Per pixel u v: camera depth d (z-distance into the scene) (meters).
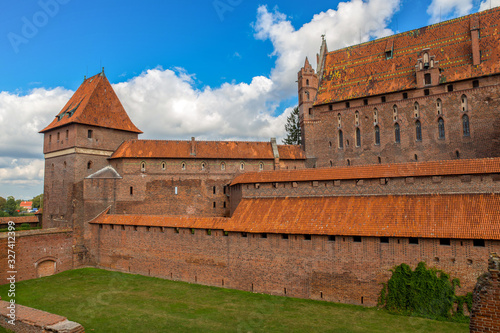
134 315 37.03
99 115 66.62
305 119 68.88
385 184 42.03
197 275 48.59
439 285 34.44
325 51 73.50
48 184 67.81
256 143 70.12
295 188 47.66
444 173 38.81
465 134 54.78
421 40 62.47
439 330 31.48
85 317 36.62
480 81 53.66
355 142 64.38
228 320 35.38
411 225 36.84
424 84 57.97
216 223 48.03
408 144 59.09
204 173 66.12
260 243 44.38
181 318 36.06
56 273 55.72
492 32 55.28
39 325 28.06
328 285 39.97
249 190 51.03
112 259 57.19
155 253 52.44
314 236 41.12
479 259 33.19
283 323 34.22
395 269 36.69
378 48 66.94
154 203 63.88
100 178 62.84
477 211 35.28
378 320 34.09
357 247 38.75
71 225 59.97
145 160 64.31
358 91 64.56
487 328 14.94
